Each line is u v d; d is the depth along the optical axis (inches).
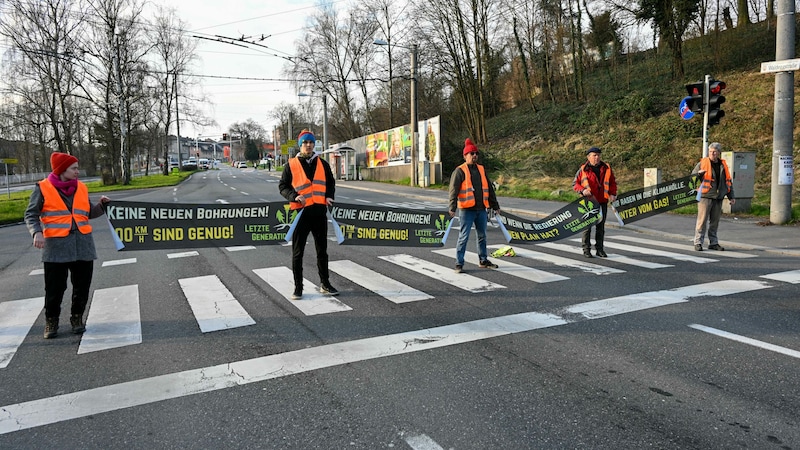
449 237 466.3
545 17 1659.7
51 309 204.5
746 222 508.7
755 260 339.0
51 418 139.9
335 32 2068.2
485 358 175.3
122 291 278.7
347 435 127.9
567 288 266.8
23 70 1353.3
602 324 208.4
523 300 245.3
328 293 263.0
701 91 471.2
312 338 197.8
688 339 189.9
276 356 180.4
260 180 1894.7
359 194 1114.1
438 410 139.8
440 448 121.0
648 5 1264.8
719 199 370.6
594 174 345.7
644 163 1053.2
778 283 273.3
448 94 2047.2
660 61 1524.4
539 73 1914.4
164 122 2273.6
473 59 1673.2
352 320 219.1
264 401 147.2
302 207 253.6
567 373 162.2
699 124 1085.8
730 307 229.0
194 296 264.4
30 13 1343.5
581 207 350.9
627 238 454.9
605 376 159.6
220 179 2063.2
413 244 311.3
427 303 243.3
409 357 177.3
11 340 203.9
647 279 285.4
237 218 266.8
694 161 968.9
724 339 189.3
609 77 1631.4
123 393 154.0
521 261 342.3
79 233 208.5
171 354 184.7
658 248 394.0
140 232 255.0
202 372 168.1
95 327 217.8
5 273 352.5
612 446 120.5
